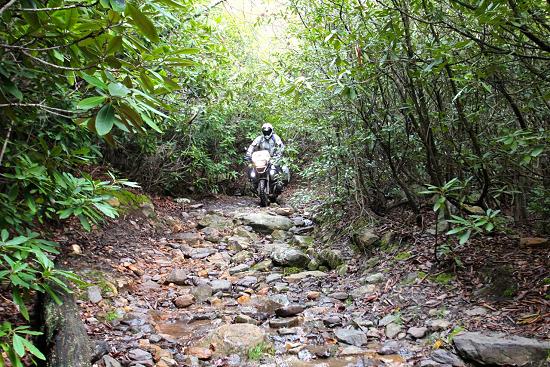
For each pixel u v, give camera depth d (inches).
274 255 227.8
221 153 428.1
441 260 168.2
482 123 168.4
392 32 152.0
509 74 154.3
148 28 59.1
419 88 173.2
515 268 147.9
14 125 97.2
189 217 331.3
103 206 110.7
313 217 292.7
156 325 151.9
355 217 236.8
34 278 86.1
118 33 64.9
